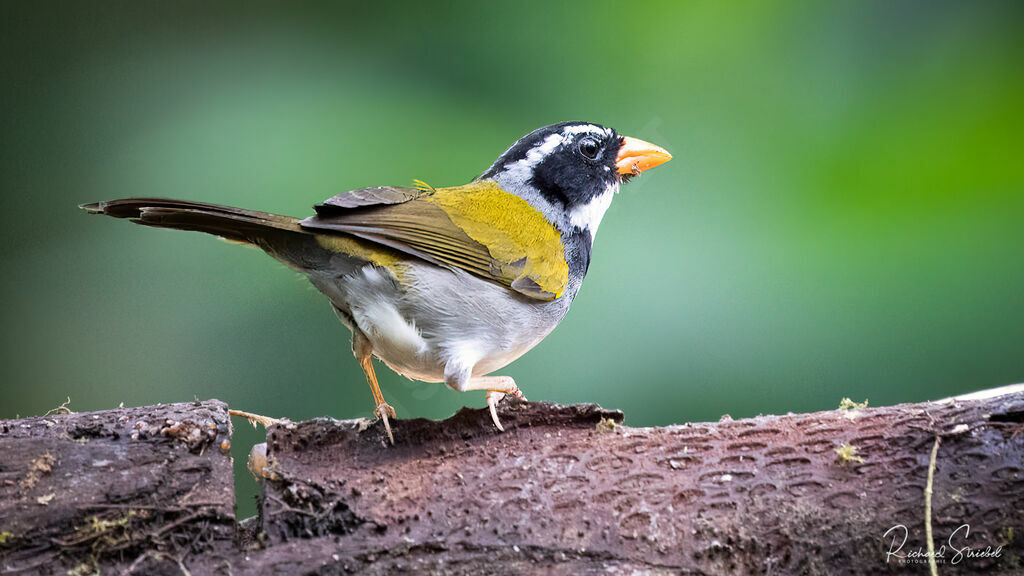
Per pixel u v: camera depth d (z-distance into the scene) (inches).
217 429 264.1
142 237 506.9
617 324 436.1
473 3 508.4
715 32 486.3
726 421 276.2
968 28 454.3
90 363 489.4
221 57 528.4
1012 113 442.0
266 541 246.7
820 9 472.7
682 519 251.4
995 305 413.1
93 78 546.3
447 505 255.0
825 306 424.8
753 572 246.1
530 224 362.6
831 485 252.1
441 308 334.0
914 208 440.5
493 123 492.7
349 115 494.0
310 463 268.5
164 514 239.8
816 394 413.7
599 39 497.0
